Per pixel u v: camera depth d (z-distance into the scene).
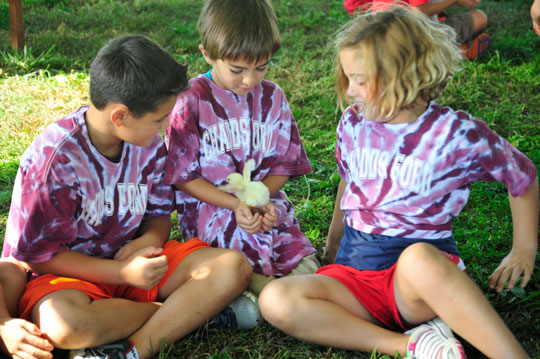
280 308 1.98
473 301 1.80
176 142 2.41
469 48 5.02
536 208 2.11
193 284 2.07
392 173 2.13
